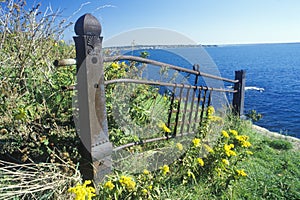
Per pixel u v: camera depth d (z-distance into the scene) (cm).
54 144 215
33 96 241
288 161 353
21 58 261
